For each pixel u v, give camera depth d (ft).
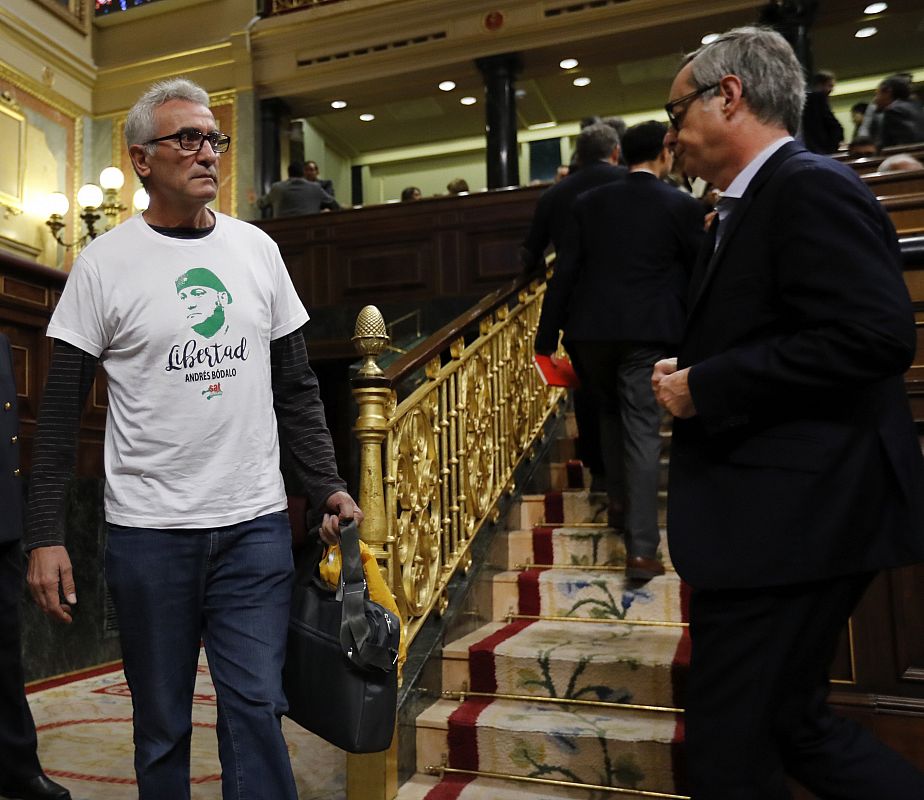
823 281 4.26
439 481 9.90
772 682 4.55
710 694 4.72
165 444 5.20
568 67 34.63
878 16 31.48
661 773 7.37
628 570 9.92
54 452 5.18
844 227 4.32
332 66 35.04
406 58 34.27
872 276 4.18
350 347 26.07
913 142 20.74
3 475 8.35
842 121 41.93
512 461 12.67
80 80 37.19
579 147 13.17
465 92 40.42
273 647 5.26
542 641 9.09
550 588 10.37
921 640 6.95
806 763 4.77
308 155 44.70
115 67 37.45
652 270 9.64
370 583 5.57
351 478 24.52
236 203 35.27
